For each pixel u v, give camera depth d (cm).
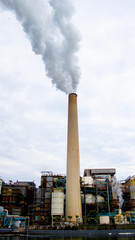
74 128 9600
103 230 6831
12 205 9656
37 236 6400
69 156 9169
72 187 8625
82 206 9181
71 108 10000
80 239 5456
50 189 9625
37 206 9338
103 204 9062
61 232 7006
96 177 10131
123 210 9525
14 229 7406
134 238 5662
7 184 10731
